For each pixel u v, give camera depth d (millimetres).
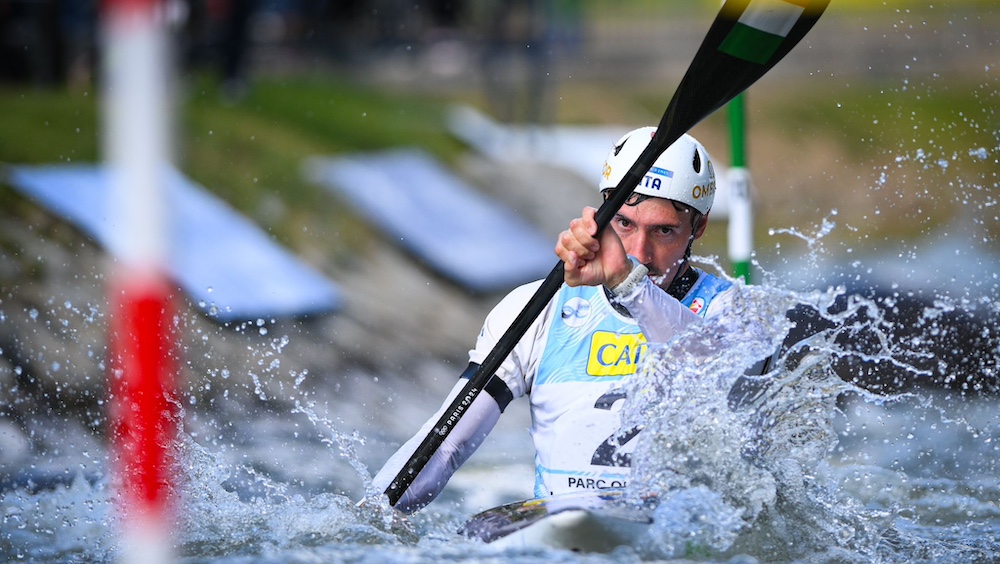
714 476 11617
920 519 13562
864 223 49469
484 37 52312
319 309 29953
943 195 52531
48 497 14789
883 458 17062
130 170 4848
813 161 55375
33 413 21266
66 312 25656
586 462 12328
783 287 15383
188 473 13297
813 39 74000
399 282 34125
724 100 12047
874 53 70875
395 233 36375
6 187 30203
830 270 37406
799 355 12656
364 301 31938
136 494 12289
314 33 57156
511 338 11992
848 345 16859
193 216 32781
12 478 16531
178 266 28500
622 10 75688
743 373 12023
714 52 11938
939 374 18547
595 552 10555
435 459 12609
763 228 47938
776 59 12312
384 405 26062
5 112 36719
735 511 11195
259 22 55969
